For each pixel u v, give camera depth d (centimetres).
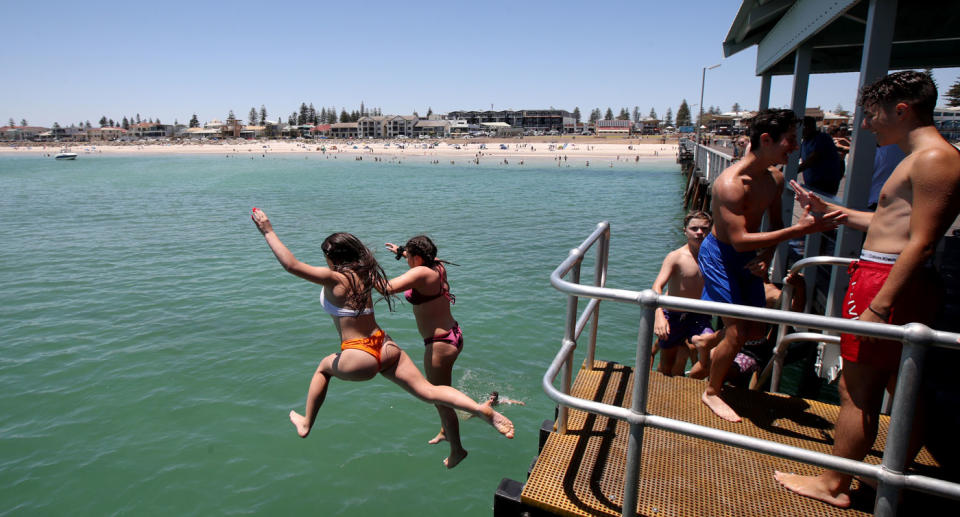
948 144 200
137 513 524
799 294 544
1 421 680
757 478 250
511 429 281
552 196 3381
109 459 604
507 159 9188
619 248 1655
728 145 3838
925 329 155
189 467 589
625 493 212
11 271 1439
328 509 528
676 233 1934
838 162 739
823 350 531
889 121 215
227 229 2131
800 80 719
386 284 320
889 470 166
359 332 295
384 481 566
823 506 231
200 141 17575
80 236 1975
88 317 1061
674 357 459
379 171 6444
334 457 606
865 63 446
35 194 3584
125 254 1653
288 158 10562
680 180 4700
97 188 4053
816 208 267
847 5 464
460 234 1967
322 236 1955
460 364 809
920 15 650
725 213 291
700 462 262
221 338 941
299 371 812
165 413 697
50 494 550
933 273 216
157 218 2442
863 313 211
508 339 906
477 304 1094
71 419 684
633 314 1009
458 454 324
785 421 294
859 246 475
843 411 227
